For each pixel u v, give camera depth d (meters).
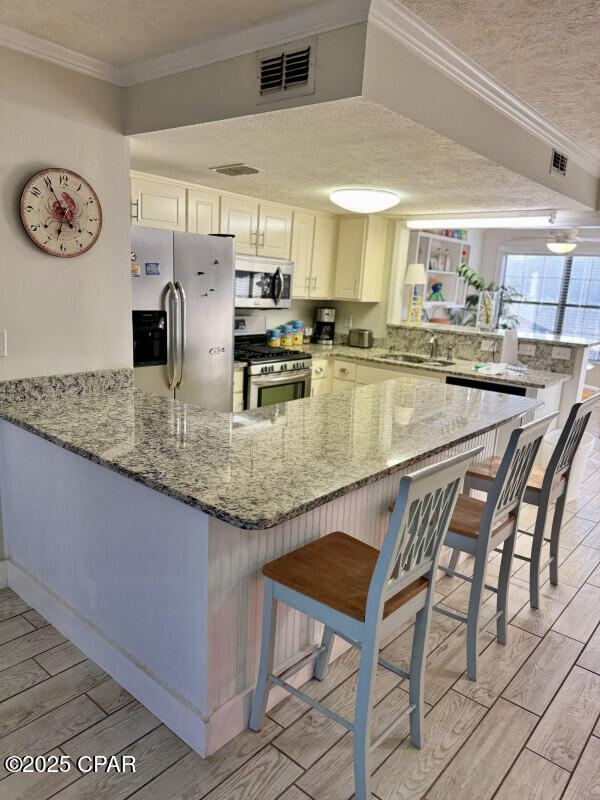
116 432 2.03
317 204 4.31
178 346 3.35
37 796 1.55
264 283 4.38
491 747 1.80
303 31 1.91
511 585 2.82
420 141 2.32
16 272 2.34
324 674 2.08
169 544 1.72
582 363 4.21
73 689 1.96
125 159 2.63
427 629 1.73
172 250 3.28
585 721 1.93
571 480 3.91
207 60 2.21
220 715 1.71
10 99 2.21
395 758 1.74
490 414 2.64
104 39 2.18
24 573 2.48
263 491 1.53
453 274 7.39
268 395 4.30
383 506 2.38
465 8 1.79
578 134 3.14
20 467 2.40
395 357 4.85
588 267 8.32
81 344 2.61
